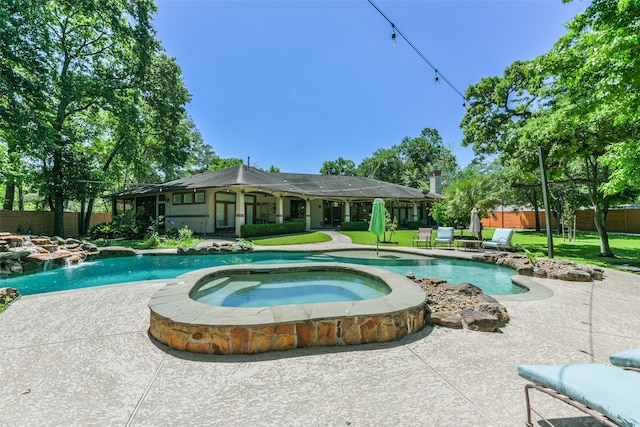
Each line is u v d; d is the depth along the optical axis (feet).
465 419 6.46
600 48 19.40
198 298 15.93
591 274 21.50
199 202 60.44
